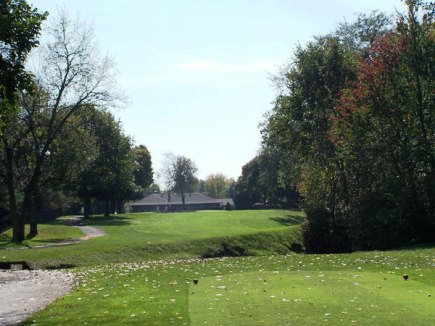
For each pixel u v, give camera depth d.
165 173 173.25
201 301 11.34
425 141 30.33
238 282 14.25
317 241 36.19
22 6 18.69
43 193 66.38
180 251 35.97
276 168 91.75
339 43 43.53
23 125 44.41
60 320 10.15
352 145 32.12
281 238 43.28
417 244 29.66
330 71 42.09
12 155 44.72
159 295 12.39
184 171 172.62
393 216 31.08
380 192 31.78
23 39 18.30
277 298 11.29
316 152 41.53
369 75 31.97
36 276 20.45
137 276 16.83
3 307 12.49
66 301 12.52
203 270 18.06
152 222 66.25
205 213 81.38
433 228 30.81
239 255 38.47
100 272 19.97
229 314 9.75
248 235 42.00
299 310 9.87
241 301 11.09
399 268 16.25
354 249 34.78
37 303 12.87
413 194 30.56
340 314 9.40
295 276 15.16
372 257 20.48
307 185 41.91
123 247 34.09
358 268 17.00
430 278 13.95
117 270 20.58
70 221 76.88
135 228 55.28
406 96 31.22
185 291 12.91
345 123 33.53
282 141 44.97
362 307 10.01
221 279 15.15
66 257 30.08
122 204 118.88
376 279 14.09
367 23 53.50
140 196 98.81
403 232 31.09
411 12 31.62
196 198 178.25
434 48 30.75
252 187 109.44
